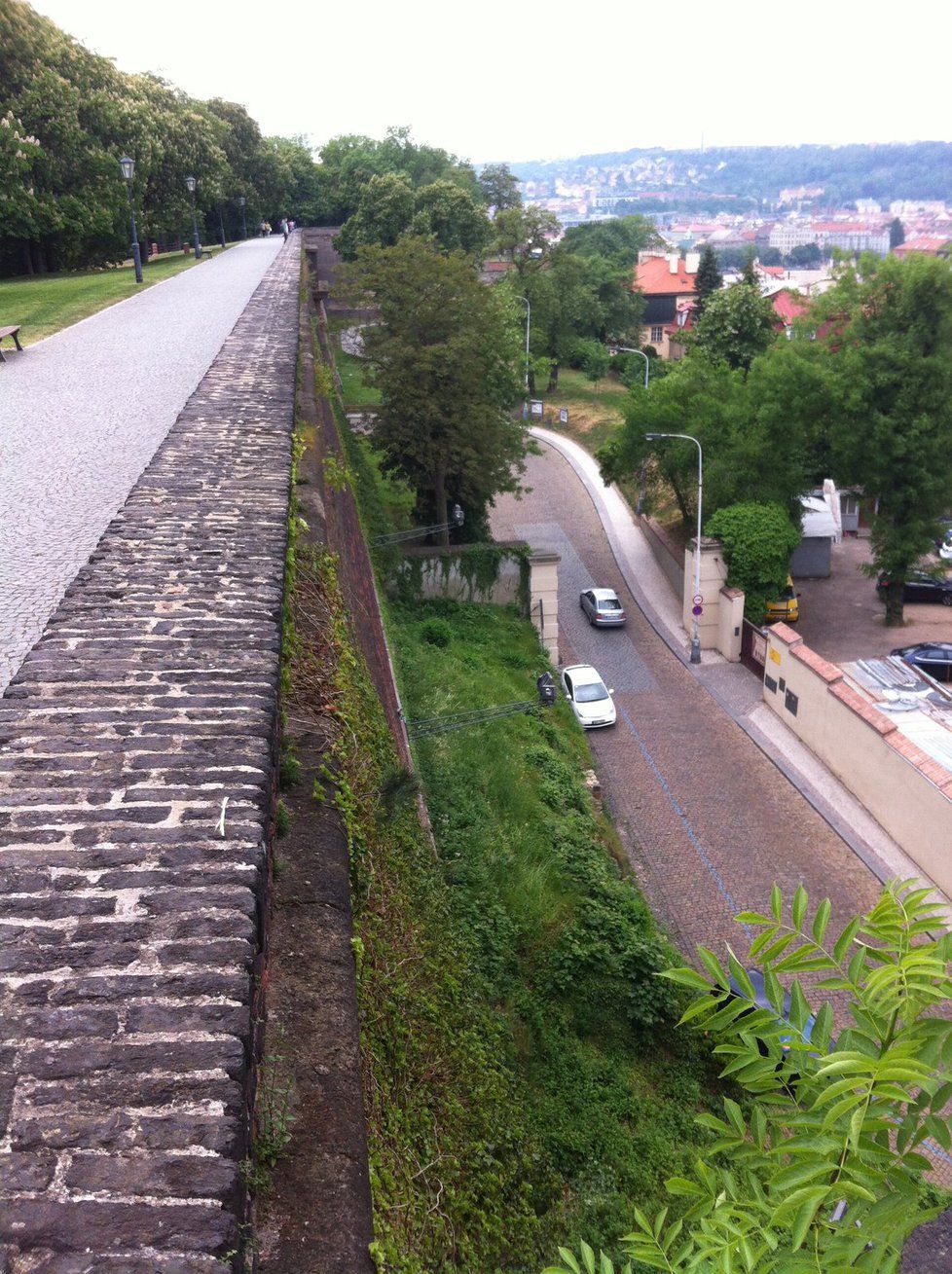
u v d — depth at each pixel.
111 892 3.59
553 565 33.84
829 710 25.83
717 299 58.88
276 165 81.38
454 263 32.81
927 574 35.62
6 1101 2.79
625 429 39.78
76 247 48.97
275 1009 4.55
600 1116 11.88
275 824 5.43
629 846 22.81
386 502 38.47
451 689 23.78
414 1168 5.79
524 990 13.84
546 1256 7.72
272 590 6.38
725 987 3.15
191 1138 2.72
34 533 10.41
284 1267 3.39
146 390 17.81
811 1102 3.12
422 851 11.18
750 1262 2.73
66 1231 2.47
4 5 43.53
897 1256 2.57
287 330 19.61
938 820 20.94
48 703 4.88
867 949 3.04
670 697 31.38
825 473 36.25
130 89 54.38
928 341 32.88
